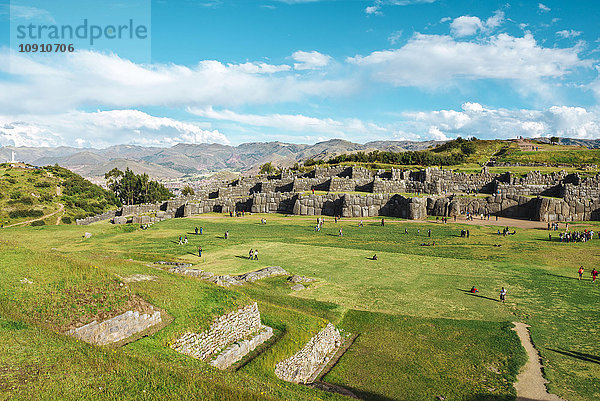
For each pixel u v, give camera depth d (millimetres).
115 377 13195
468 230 65188
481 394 19203
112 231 68500
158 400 12375
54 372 12742
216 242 58062
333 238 61844
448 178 99500
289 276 39156
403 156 139375
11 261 21109
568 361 22234
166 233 67000
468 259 47281
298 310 28672
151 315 18969
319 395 17141
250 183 112938
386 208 86062
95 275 20469
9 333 14547
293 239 61094
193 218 87062
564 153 136375
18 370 12469
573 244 55969
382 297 33125
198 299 22234
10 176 130500
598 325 27219
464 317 28922
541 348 23875
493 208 83938
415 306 31109
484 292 34594
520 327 27031
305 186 100500
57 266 20922
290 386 17703
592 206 77125
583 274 40688
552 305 31266
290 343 21750
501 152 156500
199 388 13500
